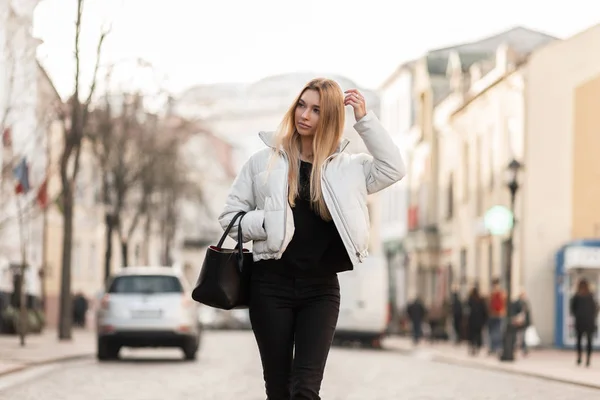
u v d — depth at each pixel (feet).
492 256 169.58
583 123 149.79
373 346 153.48
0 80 107.55
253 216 24.02
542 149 150.51
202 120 197.57
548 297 148.56
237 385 70.74
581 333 101.96
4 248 152.76
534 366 100.83
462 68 203.62
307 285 24.12
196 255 380.37
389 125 264.31
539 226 149.48
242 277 24.52
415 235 221.05
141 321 94.89
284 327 24.18
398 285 249.14
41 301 170.71
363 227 23.86
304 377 23.80
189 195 250.37
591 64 149.69
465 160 189.67
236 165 422.82
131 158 176.14
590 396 65.57
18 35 100.27
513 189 113.39
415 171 234.58
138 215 191.21
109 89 163.12
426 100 223.10
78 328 208.23
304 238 23.99
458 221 192.95
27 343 121.19
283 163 24.09
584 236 148.77
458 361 111.96
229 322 252.01
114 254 265.13
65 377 74.69
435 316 165.89
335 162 24.09
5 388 64.23
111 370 83.82
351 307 150.61
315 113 24.09
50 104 115.65
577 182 149.69
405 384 75.25
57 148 184.55
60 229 228.02
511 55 162.40
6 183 114.01
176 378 76.38
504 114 161.27
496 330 124.67
